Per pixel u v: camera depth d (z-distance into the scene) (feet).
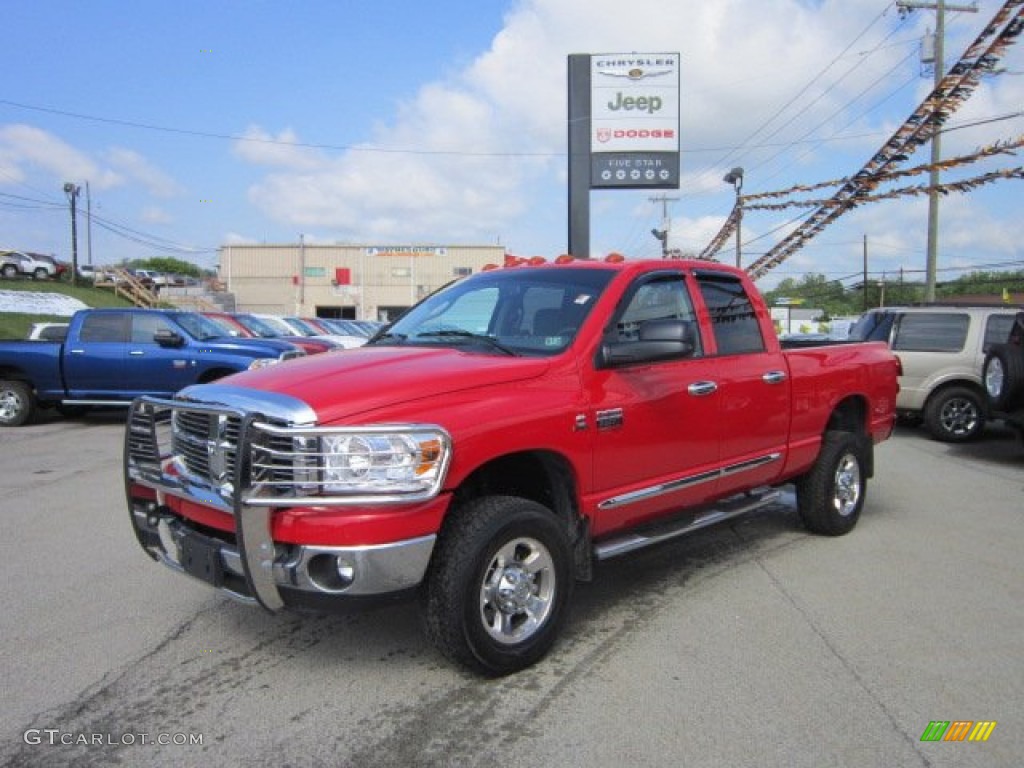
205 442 12.34
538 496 14.38
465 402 12.21
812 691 12.18
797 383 19.02
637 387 14.78
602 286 15.25
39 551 19.27
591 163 77.05
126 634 14.32
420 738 10.84
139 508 14.03
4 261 153.69
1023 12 29.50
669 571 18.07
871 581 17.30
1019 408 30.27
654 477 15.29
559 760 10.31
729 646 13.84
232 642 13.97
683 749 10.57
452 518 12.27
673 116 76.54
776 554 19.34
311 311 237.45
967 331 37.42
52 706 11.73
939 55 69.46
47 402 42.01
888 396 22.85
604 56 76.38
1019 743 10.77
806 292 234.38
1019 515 23.30
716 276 17.93
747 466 17.66
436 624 12.03
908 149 37.73
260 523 11.18
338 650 13.65
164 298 194.29
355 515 11.04
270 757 10.39
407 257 236.84
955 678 12.64
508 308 15.81
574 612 15.53
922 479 28.78
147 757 10.39
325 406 11.38
